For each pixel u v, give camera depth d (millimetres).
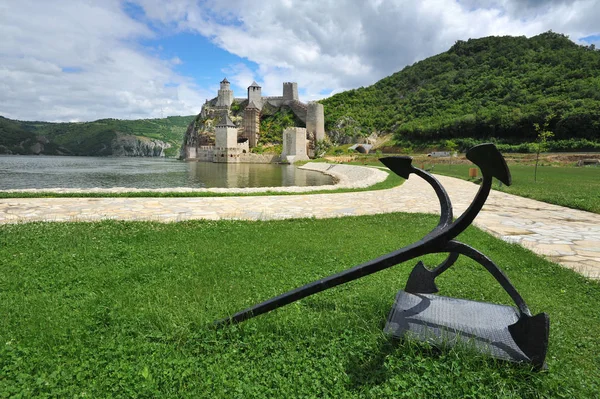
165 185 33625
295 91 115938
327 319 3980
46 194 15664
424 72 129125
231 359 3254
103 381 2881
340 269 5887
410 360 3195
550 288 5289
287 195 18156
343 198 17078
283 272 5695
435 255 6812
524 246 7973
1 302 4340
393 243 7746
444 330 3510
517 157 58688
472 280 5441
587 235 9273
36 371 2994
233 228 9234
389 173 35125
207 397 2738
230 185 33688
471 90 102062
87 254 6504
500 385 2852
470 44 132250
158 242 7664
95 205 13430
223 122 95125
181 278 5332
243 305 4305
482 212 13117
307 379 2998
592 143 60719
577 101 68750
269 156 94375
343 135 105750
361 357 3299
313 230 9234
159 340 3564
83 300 4480
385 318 3986
